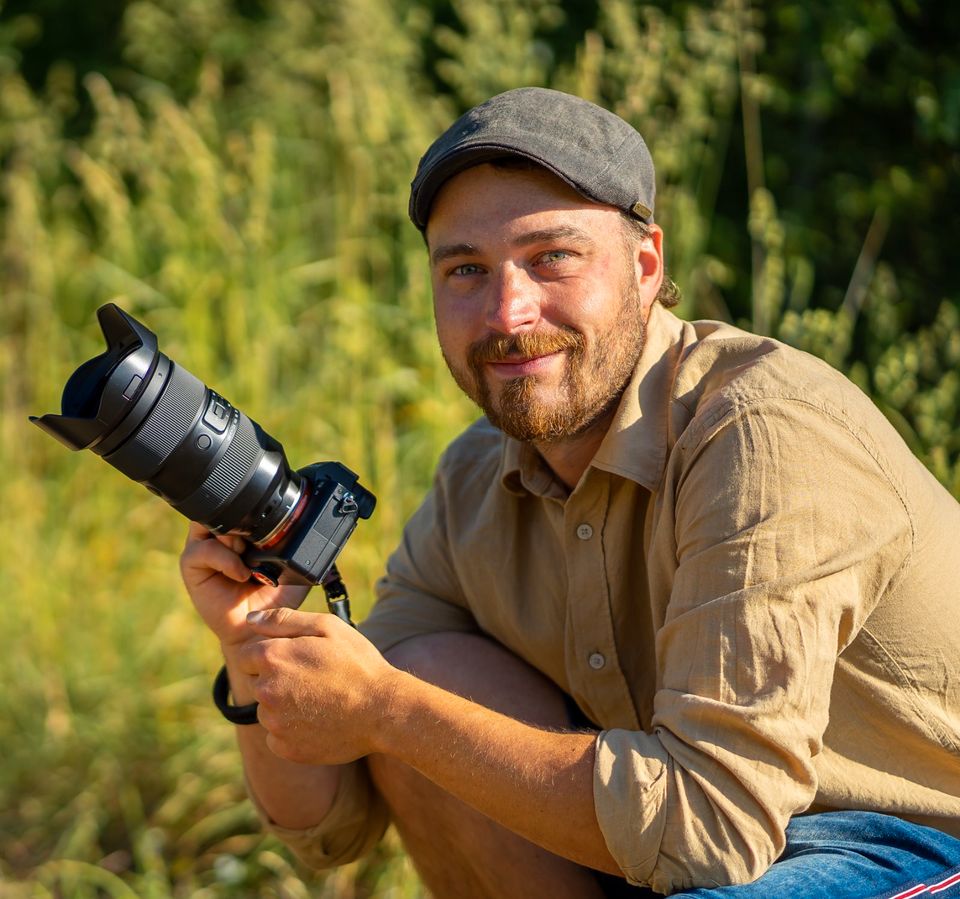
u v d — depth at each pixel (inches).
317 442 159.9
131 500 170.6
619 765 71.6
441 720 76.1
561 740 73.8
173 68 253.8
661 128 176.9
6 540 165.0
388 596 101.6
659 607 82.7
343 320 166.9
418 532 100.6
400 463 155.9
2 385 192.1
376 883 124.0
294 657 79.7
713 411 77.7
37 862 134.7
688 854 70.0
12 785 145.2
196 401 78.8
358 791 97.5
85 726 147.3
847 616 74.4
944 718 79.6
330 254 192.4
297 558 82.0
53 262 200.2
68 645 155.9
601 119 82.8
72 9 274.8
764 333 147.2
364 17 196.7
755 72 194.5
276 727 80.7
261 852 127.6
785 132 200.1
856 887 71.7
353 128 180.2
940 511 79.7
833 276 194.5
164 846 134.0
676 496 80.0
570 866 88.5
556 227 80.0
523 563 93.2
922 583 78.0
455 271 83.2
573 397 82.6
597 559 86.7
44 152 228.7
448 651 94.8
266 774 94.1
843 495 74.0
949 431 138.6
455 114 202.5
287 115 218.8
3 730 151.4
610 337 82.8
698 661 72.6
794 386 76.5
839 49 184.1
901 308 180.9
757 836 70.2
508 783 73.5
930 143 189.9
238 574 85.6
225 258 176.4
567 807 72.2
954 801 79.9
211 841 134.2
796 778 71.2
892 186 187.0
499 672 93.4
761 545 72.6
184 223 182.9
